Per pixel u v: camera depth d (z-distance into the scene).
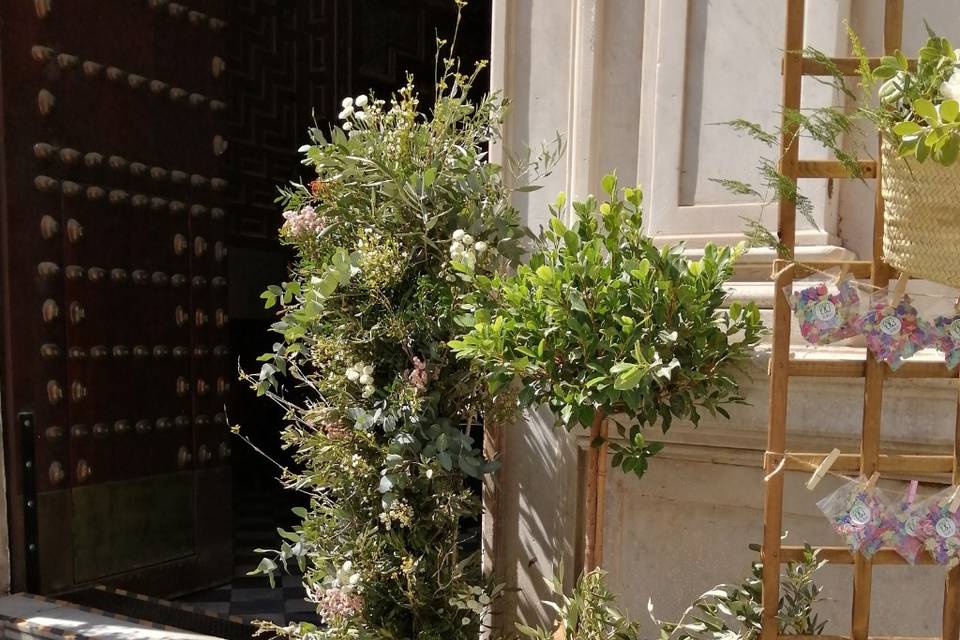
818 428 2.10
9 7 3.28
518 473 2.60
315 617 3.54
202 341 4.02
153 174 3.80
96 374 3.59
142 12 3.75
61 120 3.46
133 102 3.72
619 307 1.78
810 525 2.17
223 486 4.08
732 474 2.26
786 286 1.70
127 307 3.70
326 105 5.31
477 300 2.02
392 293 2.27
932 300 1.66
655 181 2.41
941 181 1.40
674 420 2.28
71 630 3.09
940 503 1.66
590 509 1.98
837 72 1.62
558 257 1.96
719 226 2.33
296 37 5.32
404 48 5.51
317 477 2.25
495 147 2.64
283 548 2.34
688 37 2.37
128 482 3.69
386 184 2.14
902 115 1.48
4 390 3.34
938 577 2.04
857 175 1.63
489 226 2.23
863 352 2.09
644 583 2.41
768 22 2.26
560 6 2.55
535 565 2.58
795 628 1.81
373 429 2.27
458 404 2.28
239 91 4.95
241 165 5.00
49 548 3.43
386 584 2.26
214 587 3.99
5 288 3.31
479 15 5.78
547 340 1.81
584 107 2.49
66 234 3.49
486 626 2.44
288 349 2.36
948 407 1.97
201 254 4.01
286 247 5.47
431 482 2.21
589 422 1.77
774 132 2.25
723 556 2.29
